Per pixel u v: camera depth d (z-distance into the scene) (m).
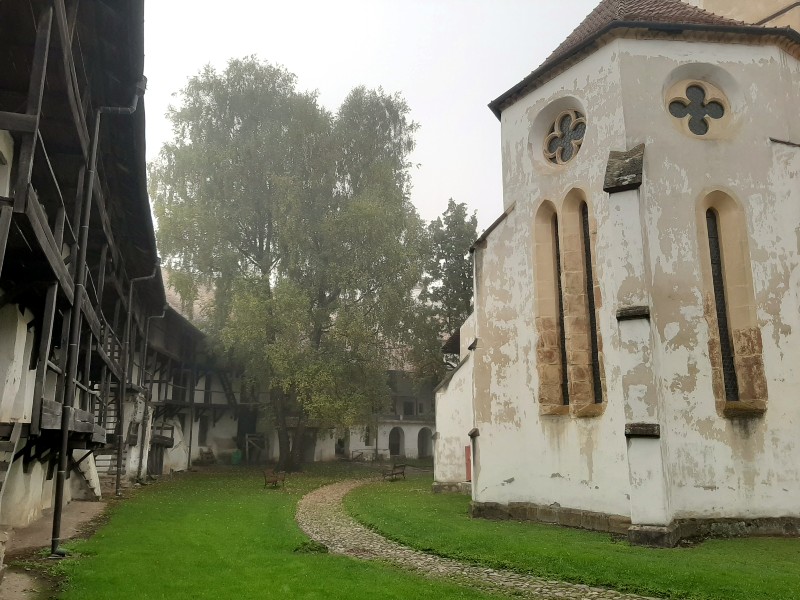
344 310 31.23
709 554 10.14
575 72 14.78
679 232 13.13
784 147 13.41
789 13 18.28
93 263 18.08
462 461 22.70
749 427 12.41
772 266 13.05
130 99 12.34
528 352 14.83
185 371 36.62
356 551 11.39
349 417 29.52
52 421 10.57
